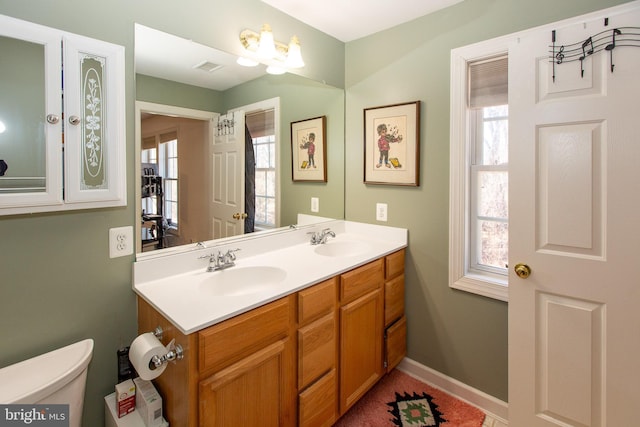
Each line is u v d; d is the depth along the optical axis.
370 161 2.30
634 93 1.27
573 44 1.38
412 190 2.12
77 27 1.22
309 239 2.22
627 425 1.35
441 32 1.93
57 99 1.16
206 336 1.07
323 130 2.29
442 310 2.03
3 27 1.06
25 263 1.17
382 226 2.27
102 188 1.28
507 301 1.78
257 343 1.24
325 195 2.34
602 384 1.40
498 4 1.72
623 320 1.33
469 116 1.90
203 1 1.60
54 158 1.16
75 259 1.27
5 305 1.13
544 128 1.47
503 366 1.82
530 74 1.49
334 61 2.32
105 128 1.28
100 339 1.35
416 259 2.13
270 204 2.01
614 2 1.41
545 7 1.58
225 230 1.77
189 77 1.58
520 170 1.53
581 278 1.42
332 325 1.57
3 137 1.09
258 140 1.92
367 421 1.76
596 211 1.37
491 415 1.84
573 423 1.48
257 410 1.25
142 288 1.38
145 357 1.11
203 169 1.66
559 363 1.49
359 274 1.73
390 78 2.17
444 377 2.04
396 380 2.14
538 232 1.51
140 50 1.40
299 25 2.06
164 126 1.50
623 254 1.32
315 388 1.47
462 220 1.91
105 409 1.36
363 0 1.83
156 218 1.49
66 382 1.08
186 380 1.06
